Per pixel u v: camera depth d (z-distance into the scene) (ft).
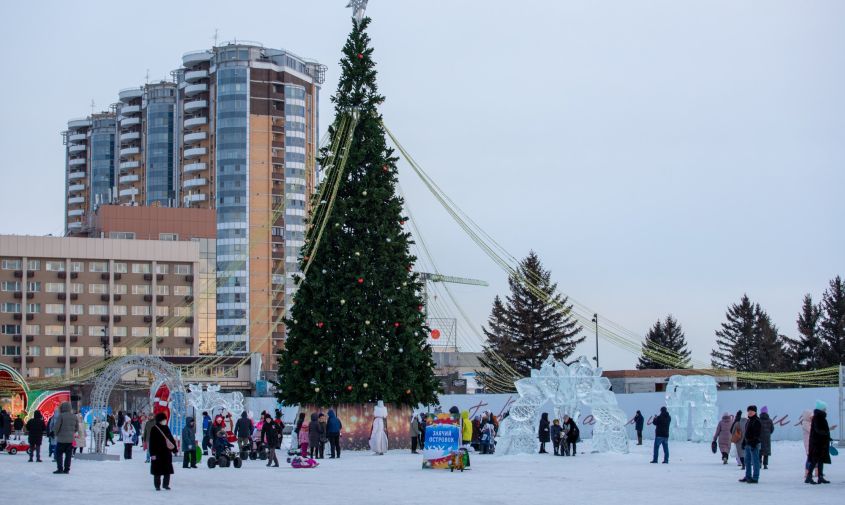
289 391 180.65
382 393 178.60
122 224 609.01
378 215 184.96
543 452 172.45
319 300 181.37
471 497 93.86
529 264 430.20
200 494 97.04
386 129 190.29
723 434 142.31
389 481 113.39
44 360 524.11
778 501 88.79
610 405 174.81
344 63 189.37
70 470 131.44
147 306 544.21
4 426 202.90
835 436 200.95
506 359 417.49
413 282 187.62
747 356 458.50
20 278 525.75
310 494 97.14
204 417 169.27
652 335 495.00
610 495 95.40
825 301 402.31
